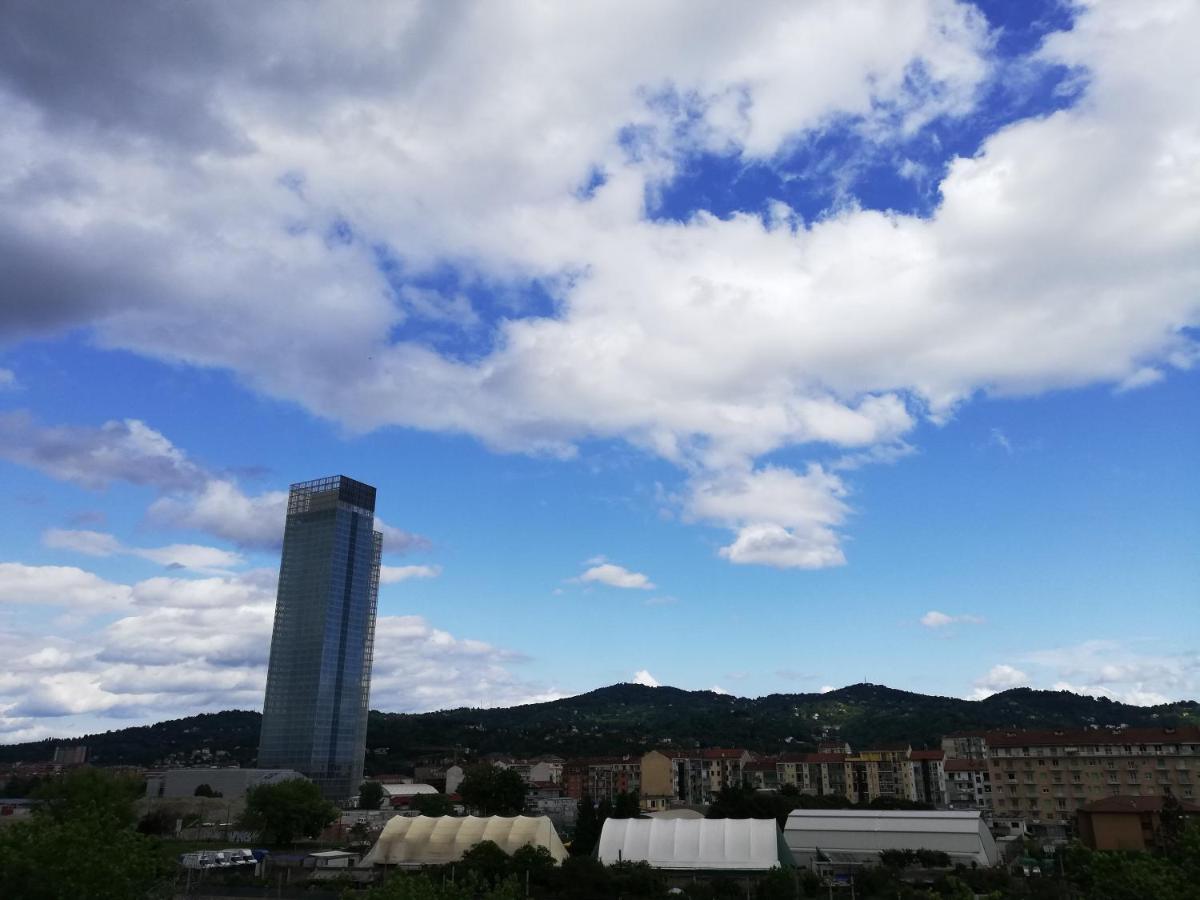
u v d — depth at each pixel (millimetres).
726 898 89375
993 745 172250
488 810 191875
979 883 91562
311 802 155375
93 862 44500
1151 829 122250
